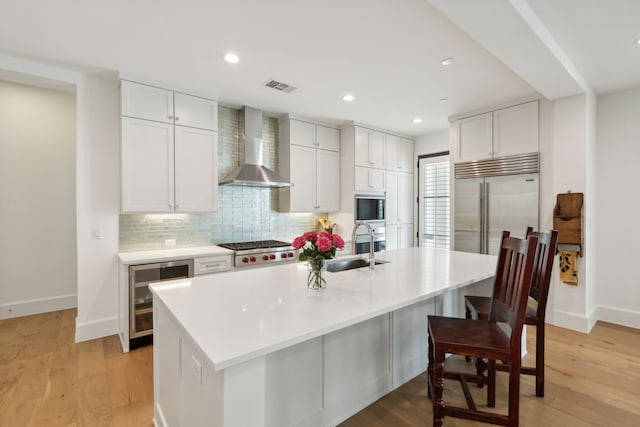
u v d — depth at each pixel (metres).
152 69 2.84
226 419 1.04
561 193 3.30
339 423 1.88
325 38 2.31
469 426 1.86
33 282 3.74
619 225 3.45
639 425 1.86
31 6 1.92
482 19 1.88
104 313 3.08
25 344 2.91
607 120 3.50
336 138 4.69
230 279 2.04
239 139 4.02
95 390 2.21
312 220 4.80
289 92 3.40
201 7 1.95
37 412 1.97
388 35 2.27
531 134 3.50
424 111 4.02
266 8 1.96
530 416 1.94
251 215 4.18
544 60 2.42
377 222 4.81
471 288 2.80
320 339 1.78
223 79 3.05
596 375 2.41
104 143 3.03
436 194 5.10
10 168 3.61
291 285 1.90
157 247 3.48
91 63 2.72
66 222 3.92
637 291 3.35
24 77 2.72
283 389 1.62
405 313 2.31
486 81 3.08
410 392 2.20
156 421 1.83
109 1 1.88
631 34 2.29
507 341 1.58
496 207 3.78
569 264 3.25
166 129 3.18
